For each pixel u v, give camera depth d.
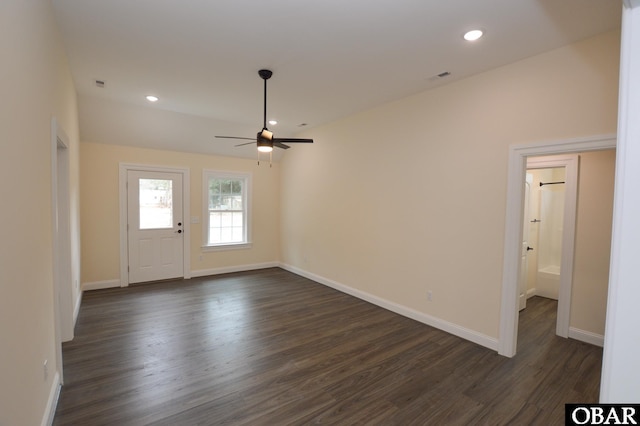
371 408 2.19
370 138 4.40
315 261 5.59
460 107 3.30
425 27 2.35
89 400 2.21
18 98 1.45
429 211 3.62
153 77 3.36
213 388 2.38
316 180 5.53
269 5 2.11
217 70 3.17
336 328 3.55
